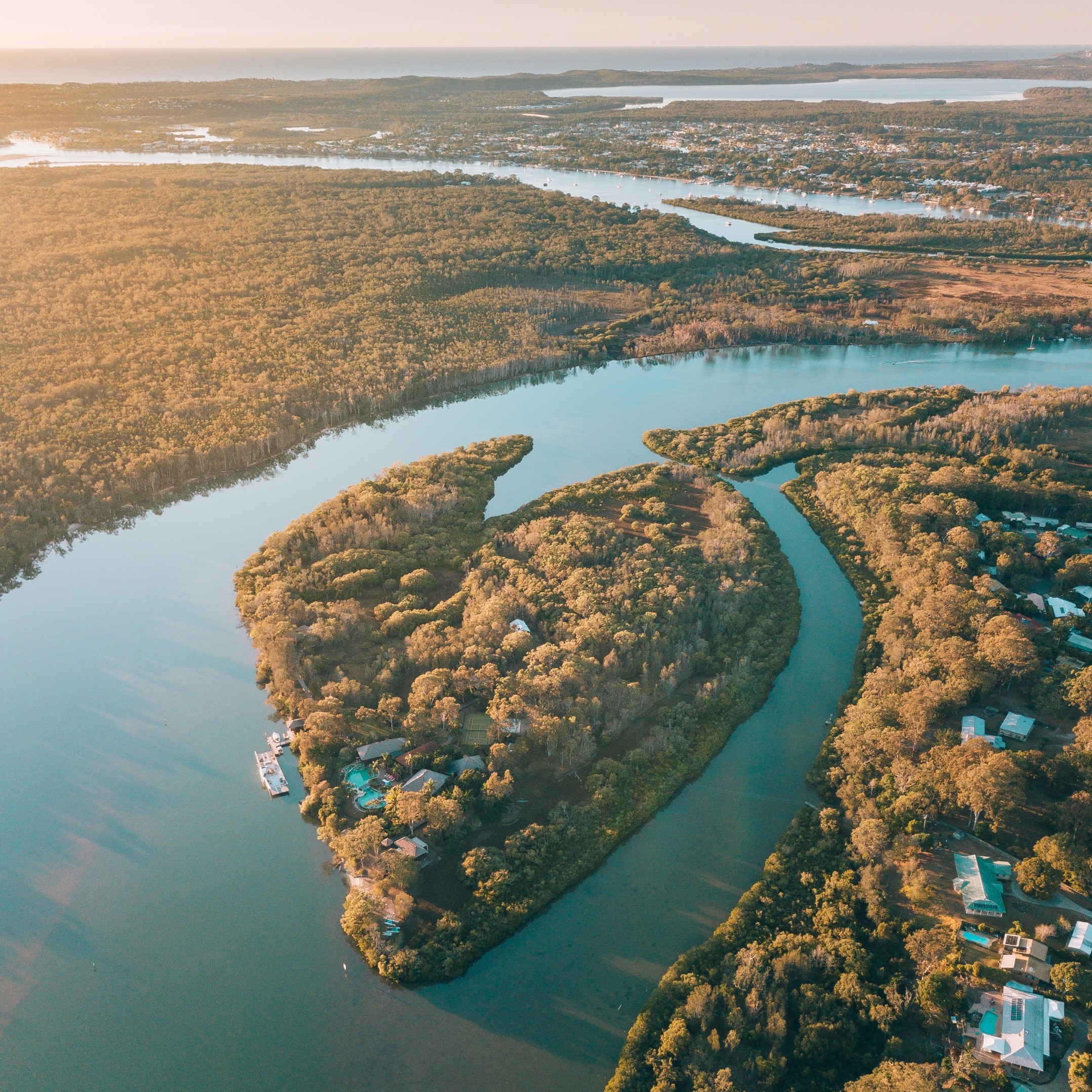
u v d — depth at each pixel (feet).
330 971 413.39
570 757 515.50
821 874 444.55
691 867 463.83
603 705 554.87
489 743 529.86
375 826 459.32
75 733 560.61
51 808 502.79
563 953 417.69
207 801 508.12
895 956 395.14
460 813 469.16
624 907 440.86
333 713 541.34
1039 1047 343.05
